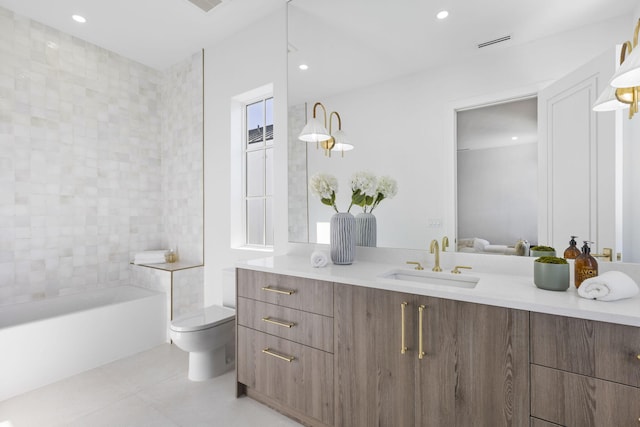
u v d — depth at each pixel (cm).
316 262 178
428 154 173
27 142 254
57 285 272
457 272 158
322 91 215
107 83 305
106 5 238
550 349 104
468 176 162
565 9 138
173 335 206
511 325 110
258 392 192
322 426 163
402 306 132
